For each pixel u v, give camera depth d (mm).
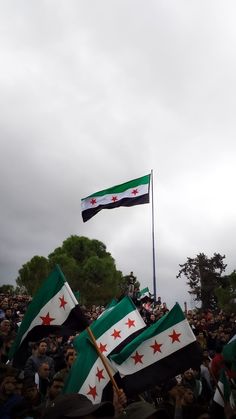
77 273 80750
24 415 5582
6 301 22156
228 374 9203
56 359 11156
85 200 21344
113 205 21297
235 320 20109
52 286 7797
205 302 78000
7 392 6754
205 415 5750
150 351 7660
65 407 3342
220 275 79438
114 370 7445
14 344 7695
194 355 7664
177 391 8172
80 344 8094
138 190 21391
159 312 20703
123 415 3113
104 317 8375
